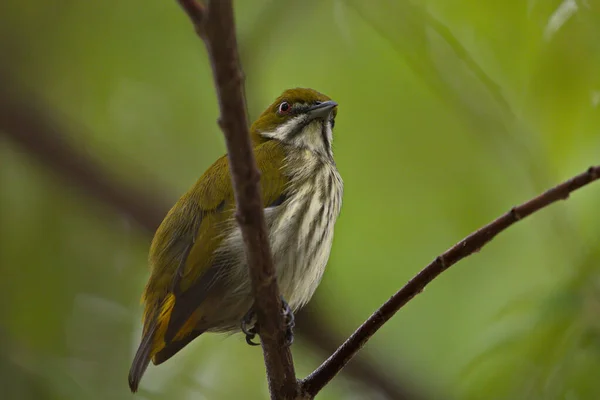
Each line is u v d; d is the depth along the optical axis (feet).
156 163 43.93
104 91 42.96
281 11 39.27
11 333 39.01
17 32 43.68
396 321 40.52
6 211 42.78
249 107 37.93
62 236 42.98
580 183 23.40
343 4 40.01
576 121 36.32
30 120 43.19
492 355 30.99
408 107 40.50
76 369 39.24
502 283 39.52
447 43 38.27
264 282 23.53
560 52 36.17
